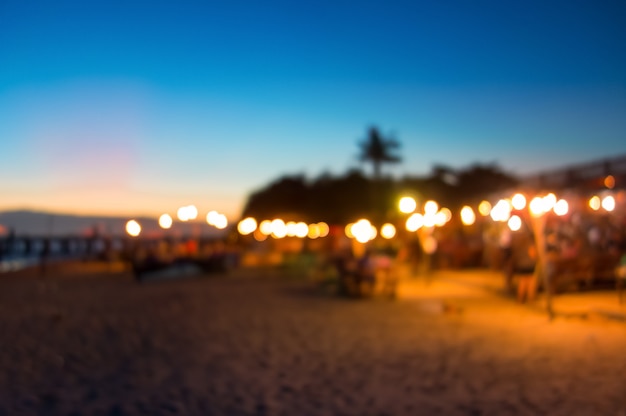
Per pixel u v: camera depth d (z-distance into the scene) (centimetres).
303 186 7681
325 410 721
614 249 1900
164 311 1691
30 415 717
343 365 959
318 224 3688
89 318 1566
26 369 969
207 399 777
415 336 1199
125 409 738
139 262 2912
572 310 1430
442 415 691
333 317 1511
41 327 1416
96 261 4406
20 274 3491
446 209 2891
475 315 1452
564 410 693
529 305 1566
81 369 966
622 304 1455
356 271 1998
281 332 1292
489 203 2475
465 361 961
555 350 1015
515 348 1046
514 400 739
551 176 2212
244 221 3123
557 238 1825
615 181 1947
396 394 782
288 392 805
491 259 2598
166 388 836
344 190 7488
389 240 3472
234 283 2661
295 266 3422
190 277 3069
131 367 974
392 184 7188
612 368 874
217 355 1058
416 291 2094
